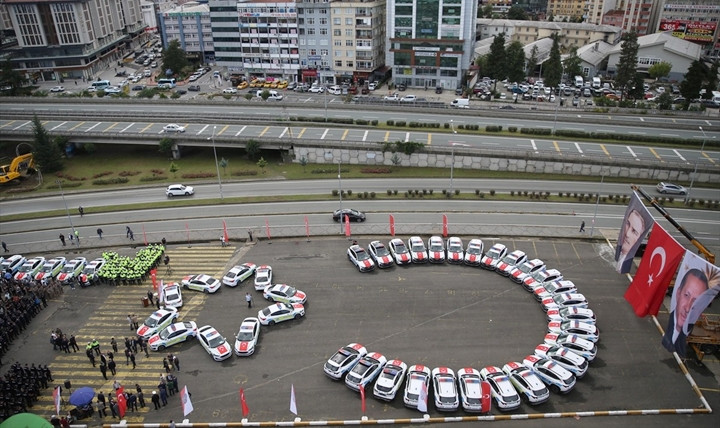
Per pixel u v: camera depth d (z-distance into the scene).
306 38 156.62
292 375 48.84
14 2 160.62
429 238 71.38
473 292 60.12
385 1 161.75
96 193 90.62
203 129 109.38
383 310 57.31
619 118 117.56
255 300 59.66
